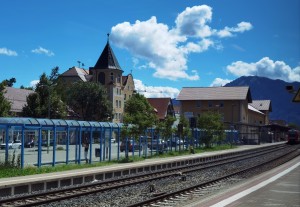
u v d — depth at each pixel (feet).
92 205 48.49
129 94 367.66
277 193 49.85
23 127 78.48
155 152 149.07
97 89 290.76
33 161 100.83
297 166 97.86
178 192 56.13
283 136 464.24
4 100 176.55
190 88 360.28
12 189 56.54
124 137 111.65
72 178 69.26
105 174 79.30
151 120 115.03
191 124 162.20
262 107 460.14
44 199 51.34
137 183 70.54
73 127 94.02
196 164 113.60
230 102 338.54
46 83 217.97
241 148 212.64
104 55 341.62
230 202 43.01
